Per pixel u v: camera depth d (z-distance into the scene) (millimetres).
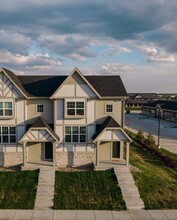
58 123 29766
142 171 28281
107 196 23766
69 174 27406
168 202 23219
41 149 30438
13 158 29969
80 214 21125
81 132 30047
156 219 20609
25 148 28375
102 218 20594
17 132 29781
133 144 42812
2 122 29562
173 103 84375
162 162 33844
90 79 32844
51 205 22344
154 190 24984
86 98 29375
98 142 28375
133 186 25266
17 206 22047
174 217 20922
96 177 26797
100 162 29906
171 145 47938
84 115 29609
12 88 29094
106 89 31234
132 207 22281
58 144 30016
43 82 31984
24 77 32812
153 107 92812
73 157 30188
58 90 29141
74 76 29125
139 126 71062
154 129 66062
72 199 23250
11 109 29219
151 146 39656
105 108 30750
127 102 133125
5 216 20578
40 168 28047
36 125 28297
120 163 29688
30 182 25609
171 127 69562
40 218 20391
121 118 30953
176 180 28062
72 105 29406
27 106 30312
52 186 25031
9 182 25594
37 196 23484
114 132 28375
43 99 30297
